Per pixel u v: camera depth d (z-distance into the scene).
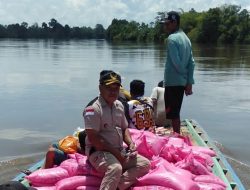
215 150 7.29
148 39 106.69
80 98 16.17
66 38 159.00
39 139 10.00
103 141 5.06
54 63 33.59
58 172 5.36
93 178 5.15
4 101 15.49
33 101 15.46
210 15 80.25
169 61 7.52
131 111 6.83
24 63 33.66
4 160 8.32
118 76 5.12
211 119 12.73
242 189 5.47
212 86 20.02
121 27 124.12
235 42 79.38
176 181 4.95
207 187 5.15
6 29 154.25
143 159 5.25
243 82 21.58
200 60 35.47
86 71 27.11
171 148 6.02
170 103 7.66
